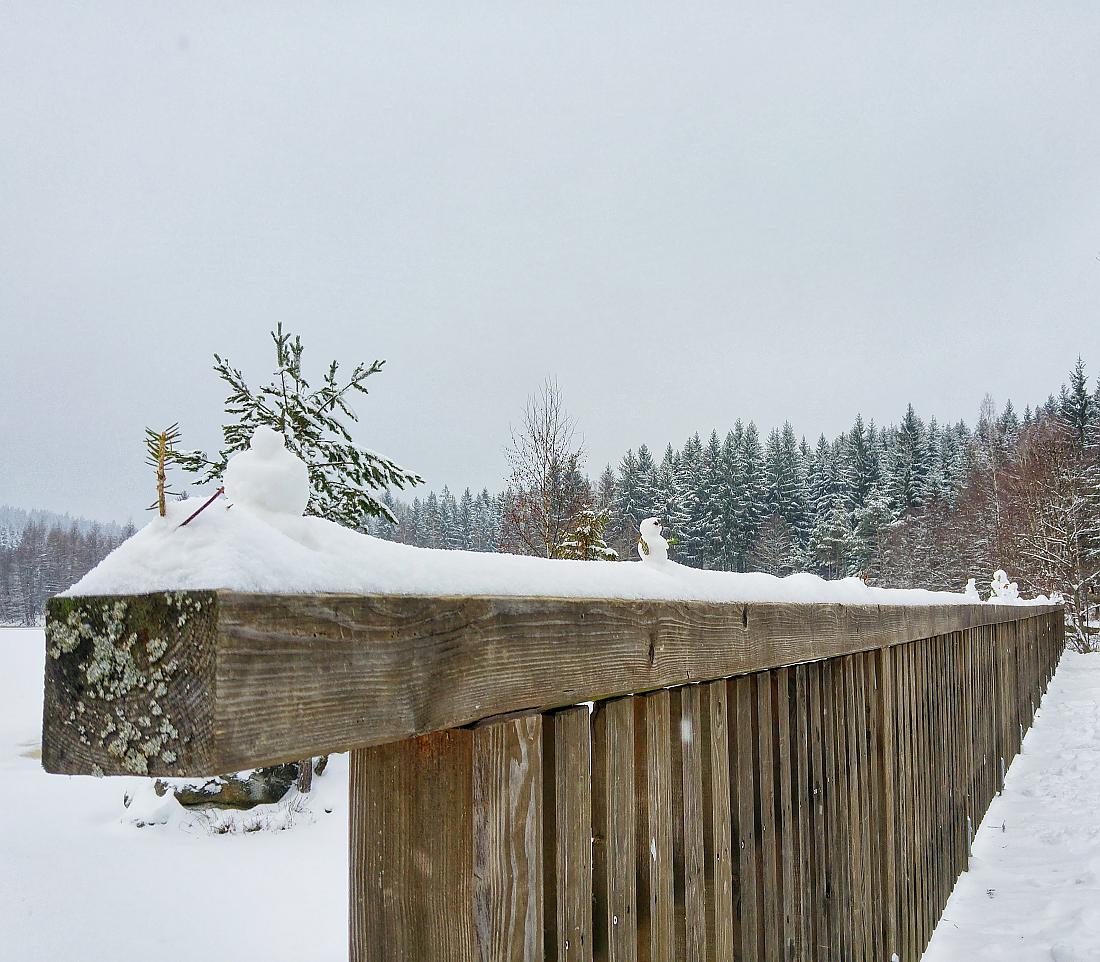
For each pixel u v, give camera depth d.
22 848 6.59
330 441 8.60
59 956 4.79
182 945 4.95
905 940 3.16
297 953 4.80
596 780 1.28
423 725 0.81
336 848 6.90
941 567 41.66
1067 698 11.77
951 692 4.67
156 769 0.61
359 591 0.75
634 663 1.28
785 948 2.00
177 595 0.61
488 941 0.93
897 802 3.19
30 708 13.55
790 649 2.05
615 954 1.26
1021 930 3.69
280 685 0.65
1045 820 5.55
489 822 0.94
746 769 1.84
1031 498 29.38
